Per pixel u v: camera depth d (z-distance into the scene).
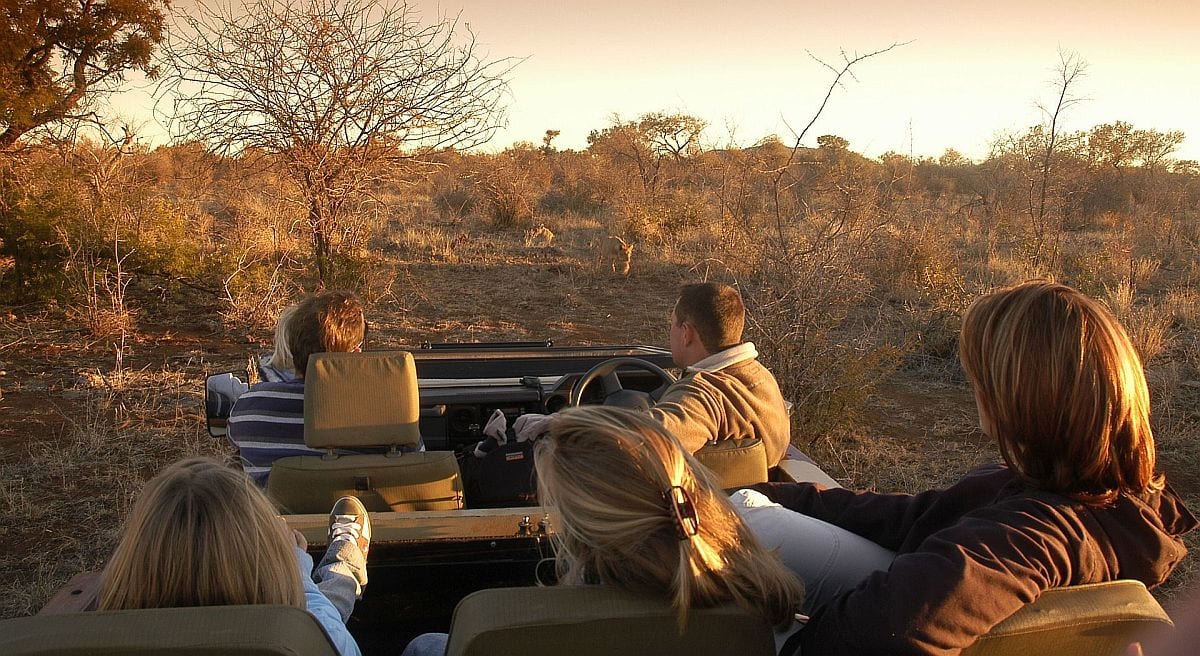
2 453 5.71
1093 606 1.50
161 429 6.14
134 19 12.66
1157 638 1.51
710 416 2.96
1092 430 1.56
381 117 9.67
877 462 5.87
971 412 7.14
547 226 20.38
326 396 2.84
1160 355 8.68
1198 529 4.65
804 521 2.03
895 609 1.47
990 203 19.08
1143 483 1.61
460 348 4.61
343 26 9.51
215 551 1.63
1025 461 1.63
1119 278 12.35
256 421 3.07
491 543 2.56
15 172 10.94
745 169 6.79
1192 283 12.98
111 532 4.49
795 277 5.99
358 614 2.67
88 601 2.29
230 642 1.37
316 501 2.76
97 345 8.72
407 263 13.87
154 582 1.62
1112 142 25.73
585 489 1.54
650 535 1.52
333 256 10.51
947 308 9.14
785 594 1.59
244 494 1.71
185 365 8.11
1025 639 1.49
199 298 10.74
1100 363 1.56
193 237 11.60
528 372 4.14
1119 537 1.58
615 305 11.95
